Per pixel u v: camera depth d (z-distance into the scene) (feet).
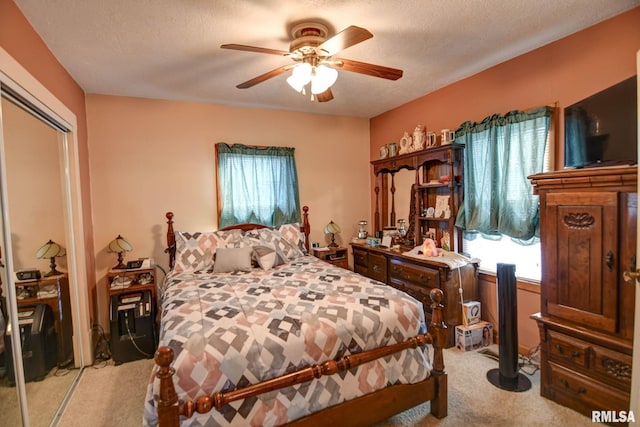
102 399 7.47
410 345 6.33
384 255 12.16
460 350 9.41
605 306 5.97
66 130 8.73
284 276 9.02
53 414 6.90
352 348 5.85
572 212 6.43
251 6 6.21
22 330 6.07
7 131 5.70
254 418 5.04
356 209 15.25
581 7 6.55
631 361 5.68
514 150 8.76
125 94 11.01
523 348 8.97
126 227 11.23
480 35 7.63
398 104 13.09
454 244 10.65
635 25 6.61
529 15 6.80
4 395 5.20
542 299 7.05
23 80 5.99
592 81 7.31
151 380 4.90
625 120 5.87
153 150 11.55
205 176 12.32
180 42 7.55
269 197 13.08
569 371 6.61
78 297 8.88
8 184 5.72
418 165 11.69
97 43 7.45
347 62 6.93
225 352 5.08
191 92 10.97
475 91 10.03
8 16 5.65
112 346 9.16
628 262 5.65
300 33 6.95
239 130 12.85
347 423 5.69
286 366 5.32
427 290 10.18
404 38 7.72
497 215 9.20
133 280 10.21
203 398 4.69
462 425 6.29
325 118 14.48
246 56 8.35
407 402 6.27
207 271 10.12
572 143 7.04
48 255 7.32
